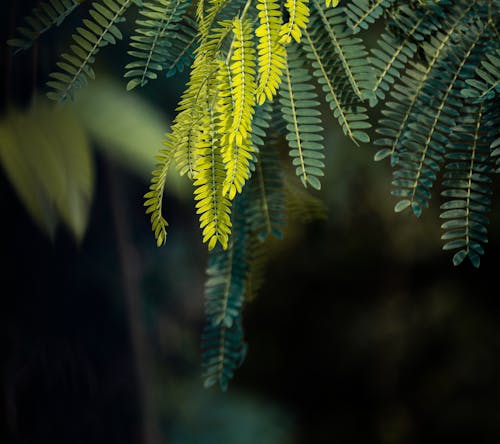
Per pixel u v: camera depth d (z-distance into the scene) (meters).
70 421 1.02
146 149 0.85
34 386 1.00
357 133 0.70
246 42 0.66
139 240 1.44
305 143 0.70
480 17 0.72
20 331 1.00
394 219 2.44
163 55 0.70
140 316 1.11
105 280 1.06
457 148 0.71
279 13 0.66
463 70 0.72
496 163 0.71
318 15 0.71
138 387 1.10
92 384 1.04
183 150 0.67
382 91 0.71
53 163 0.84
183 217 1.71
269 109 0.71
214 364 0.81
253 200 0.79
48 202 0.86
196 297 1.79
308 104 0.70
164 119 1.08
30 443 1.00
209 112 0.67
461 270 2.69
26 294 1.00
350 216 2.41
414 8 0.72
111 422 1.06
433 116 0.71
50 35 0.87
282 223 0.79
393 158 0.71
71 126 0.85
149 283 1.61
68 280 1.03
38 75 0.86
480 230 0.71
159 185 0.67
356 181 2.15
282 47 0.66
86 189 0.85
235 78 0.66
